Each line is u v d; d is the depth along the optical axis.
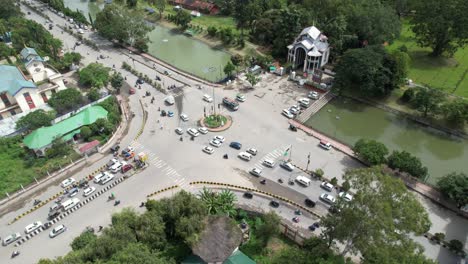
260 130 112.62
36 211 86.75
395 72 123.31
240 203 86.00
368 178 56.22
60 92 121.50
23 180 94.25
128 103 126.94
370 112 124.62
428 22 140.00
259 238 76.75
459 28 135.00
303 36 140.50
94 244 65.69
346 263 61.31
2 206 88.31
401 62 123.19
